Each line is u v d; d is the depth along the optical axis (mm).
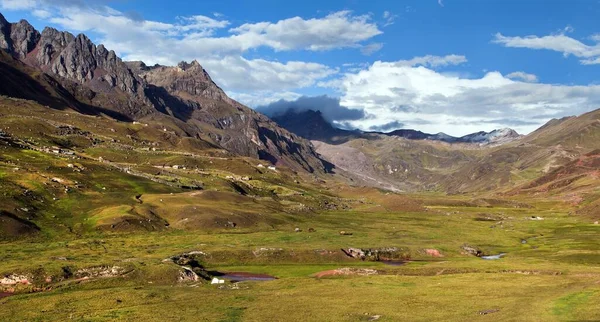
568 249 171125
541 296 75625
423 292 85750
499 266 125938
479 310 68875
